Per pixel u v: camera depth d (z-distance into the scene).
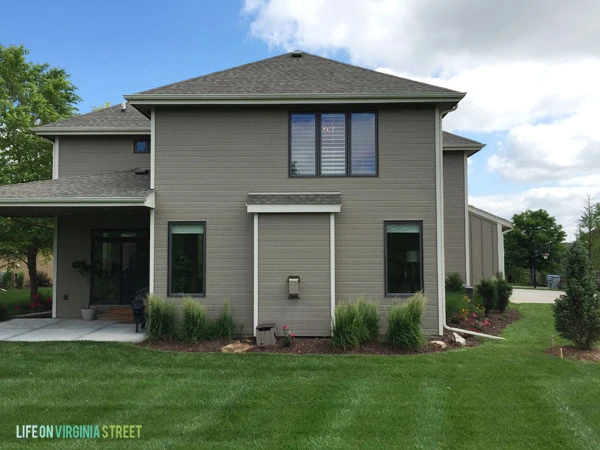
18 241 16.23
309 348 8.36
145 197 9.36
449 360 7.50
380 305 9.52
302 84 10.16
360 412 5.12
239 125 9.92
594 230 28.20
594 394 5.71
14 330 10.44
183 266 9.77
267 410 5.19
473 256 14.89
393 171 9.73
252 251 9.76
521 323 11.59
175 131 9.93
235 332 9.47
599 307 7.75
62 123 13.28
